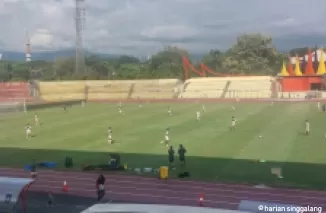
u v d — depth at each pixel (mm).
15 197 18438
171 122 55000
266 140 39906
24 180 19906
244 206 16781
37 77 163250
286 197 23312
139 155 34938
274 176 27453
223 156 33594
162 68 159500
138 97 113000
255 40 157500
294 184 25609
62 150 37875
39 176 29078
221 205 22391
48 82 120500
